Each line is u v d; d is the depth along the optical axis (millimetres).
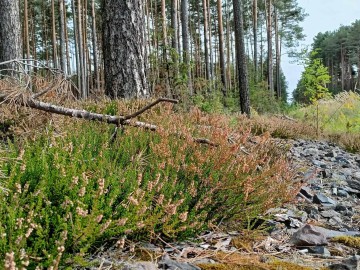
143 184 2789
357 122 12805
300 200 3787
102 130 3637
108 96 6281
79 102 4941
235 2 12945
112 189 2527
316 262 2406
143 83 6566
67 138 3287
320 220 3357
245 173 3062
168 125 3805
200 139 3666
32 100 3539
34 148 2996
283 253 2555
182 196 2684
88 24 39625
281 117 14664
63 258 1973
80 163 2787
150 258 2316
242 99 12984
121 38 6402
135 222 2354
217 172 3006
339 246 2686
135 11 6500
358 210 3777
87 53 32812
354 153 8430
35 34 40688
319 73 11852
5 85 3805
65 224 1973
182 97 9109
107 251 2316
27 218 2047
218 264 2289
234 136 4156
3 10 7984
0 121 3619
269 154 4812
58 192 2338
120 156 3254
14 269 1568
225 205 2896
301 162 5809
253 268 2268
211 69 30578
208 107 9906
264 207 2982
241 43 13000
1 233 1834
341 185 4684
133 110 4676
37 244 1935
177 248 2525
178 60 10086
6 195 2189
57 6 36594
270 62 29609
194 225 2576
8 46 7965
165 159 3096
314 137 9984
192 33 41125
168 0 32781
